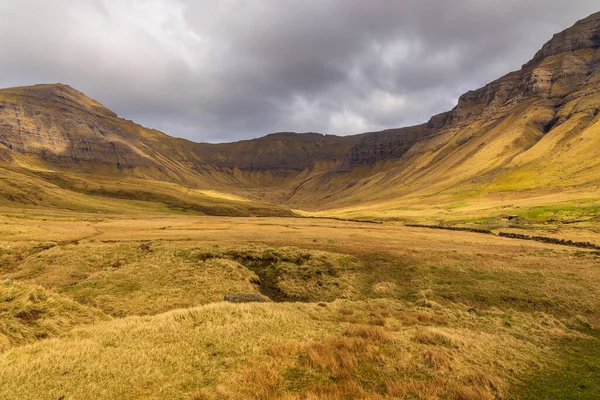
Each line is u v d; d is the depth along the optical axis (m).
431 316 24.66
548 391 14.04
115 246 49.06
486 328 22.81
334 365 14.52
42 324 18.20
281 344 16.66
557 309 28.16
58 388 12.07
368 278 38.28
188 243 54.22
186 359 14.85
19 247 45.31
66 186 197.75
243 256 46.66
